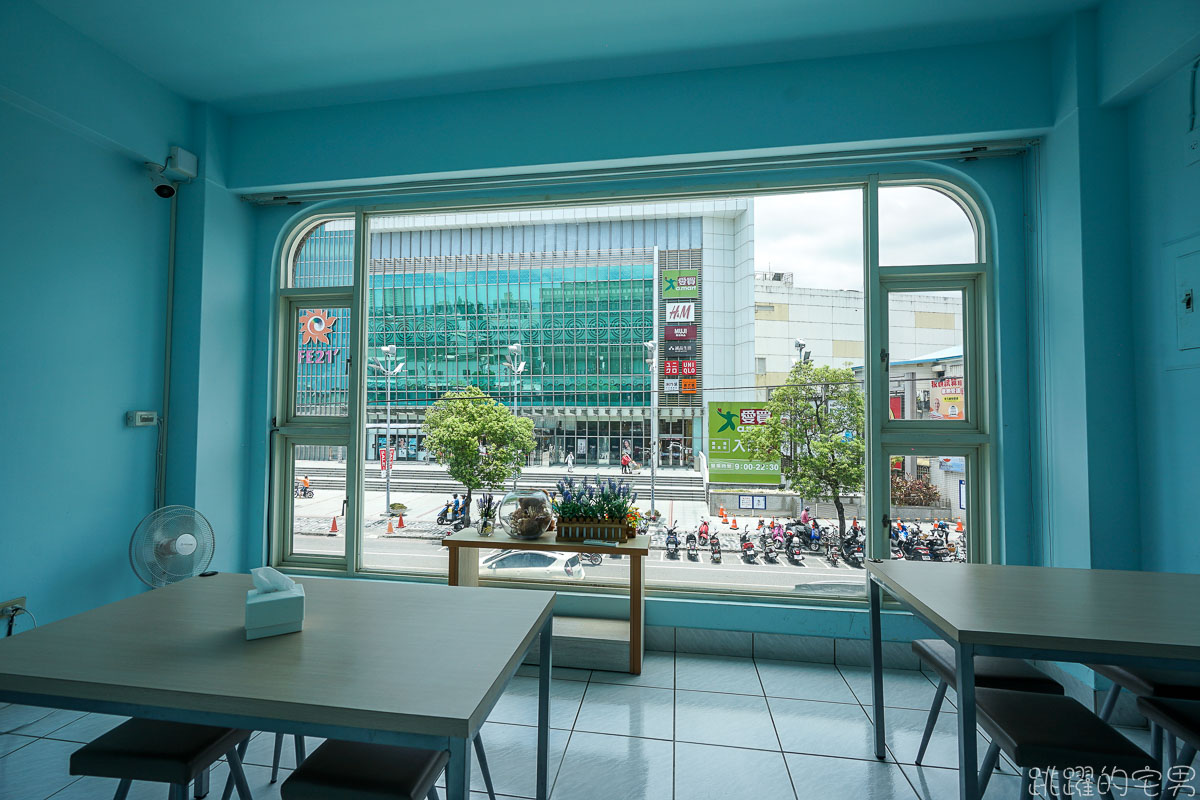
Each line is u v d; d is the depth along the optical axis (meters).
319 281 3.88
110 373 3.06
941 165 3.09
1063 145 2.72
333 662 1.28
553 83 3.28
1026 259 3.01
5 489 2.59
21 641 1.39
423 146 3.40
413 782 1.24
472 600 1.75
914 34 2.82
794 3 2.59
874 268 3.20
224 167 3.57
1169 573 1.98
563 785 2.04
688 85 3.15
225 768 2.15
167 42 2.88
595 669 3.02
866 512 3.22
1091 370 2.57
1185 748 1.89
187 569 2.55
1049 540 2.85
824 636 3.12
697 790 2.02
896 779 2.09
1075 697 2.64
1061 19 2.69
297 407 3.84
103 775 1.35
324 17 2.70
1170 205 2.35
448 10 2.65
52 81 2.67
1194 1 2.10
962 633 1.44
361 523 3.64
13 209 2.62
